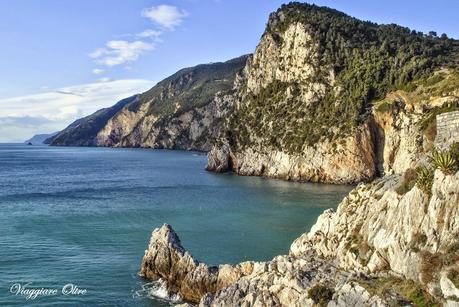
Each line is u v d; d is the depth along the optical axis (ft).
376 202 110.42
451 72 419.54
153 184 428.97
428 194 92.17
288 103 539.29
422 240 88.84
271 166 499.92
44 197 346.95
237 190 378.53
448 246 82.89
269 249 190.29
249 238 208.64
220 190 379.35
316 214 265.54
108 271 164.14
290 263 115.55
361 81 471.62
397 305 82.48
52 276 158.40
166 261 152.25
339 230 117.39
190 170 589.32
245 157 537.24
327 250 116.16
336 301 92.02
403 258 90.94
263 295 107.76
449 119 108.78
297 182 447.42
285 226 233.35
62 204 312.50
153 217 261.44
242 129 569.23
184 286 143.54
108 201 323.98
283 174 481.46
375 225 104.53
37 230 228.43
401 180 108.58
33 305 134.51
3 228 233.14
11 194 364.58
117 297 141.49
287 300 103.30
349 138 430.20
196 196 343.67
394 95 434.71
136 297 141.90
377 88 459.73
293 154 473.67
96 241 205.98
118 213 275.18
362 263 101.55
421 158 113.91
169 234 157.69
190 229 228.22
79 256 181.88
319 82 515.50
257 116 565.53
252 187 399.65
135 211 281.33
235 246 195.00
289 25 605.31
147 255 158.51
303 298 98.94
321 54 545.03
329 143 444.55
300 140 476.54
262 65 631.56
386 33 607.78
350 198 124.47
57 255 183.11
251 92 632.79
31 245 198.08
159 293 145.28
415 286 84.94
